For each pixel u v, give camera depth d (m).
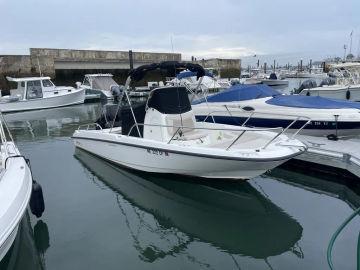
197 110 9.20
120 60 32.22
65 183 6.62
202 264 4.04
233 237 4.68
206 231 4.86
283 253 4.21
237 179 5.88
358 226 4.75
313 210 5.35
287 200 5.75
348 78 14.38
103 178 6.90
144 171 6.59
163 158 6.03
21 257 4.14
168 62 6.57
